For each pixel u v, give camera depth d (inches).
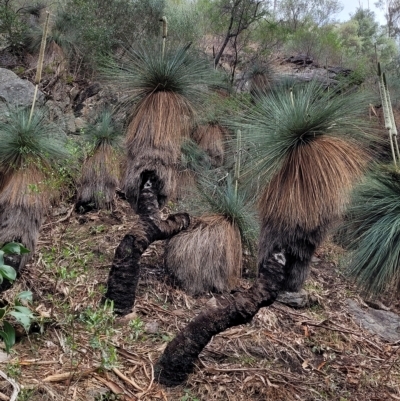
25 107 233.5
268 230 128.6
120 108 204.7
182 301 173.0
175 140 173.2
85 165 228.2
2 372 106.0
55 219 211.9
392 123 131.0
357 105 134.0
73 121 278.7
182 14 376.5
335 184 120.6
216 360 140.6
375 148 141.8
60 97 293.6
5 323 83.4
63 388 109.6
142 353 133.5
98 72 307.6
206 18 408.2
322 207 120.6
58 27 334.3
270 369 142.7
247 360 143.3
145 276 181.0
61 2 364.5
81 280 162.7
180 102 176.1
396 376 156.3
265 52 405.4
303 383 140.3
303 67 425.1
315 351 162.1
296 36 477.7
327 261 230.2
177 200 234.1
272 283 125.1
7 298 140.3
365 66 416.5
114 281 151.1
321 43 477.7
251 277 201.3
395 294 126.0
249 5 362.9
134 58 188.4
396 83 346.3
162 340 143.1
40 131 162.9
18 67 311.9
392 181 121.7
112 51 319.3
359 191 124.0
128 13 333.4
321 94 138.3
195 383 126.1
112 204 233.6
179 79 176.6
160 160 167.9
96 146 233.3
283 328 171.5
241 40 413.7
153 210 164.1
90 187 227.0
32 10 373.4
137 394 116.3
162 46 186.9
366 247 119.9
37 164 149.9
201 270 180.4
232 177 215.9
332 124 128.3
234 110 218.2
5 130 159.0
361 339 177.2
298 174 123.5
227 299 178.1
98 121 253.9
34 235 149.9
